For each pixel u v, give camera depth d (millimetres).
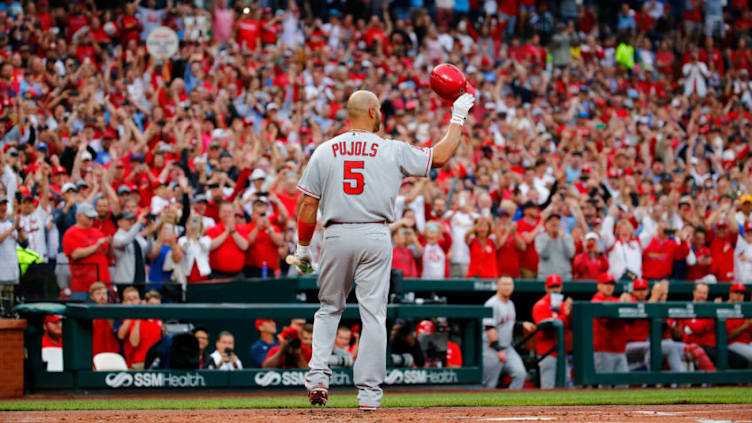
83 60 49844
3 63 46656
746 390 27234
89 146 39688
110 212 33875
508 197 41938
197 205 35188
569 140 53000
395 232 35312
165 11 54750
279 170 41594
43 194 33656
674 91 67750
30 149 38656
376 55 59719
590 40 68312
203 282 30031
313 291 30891
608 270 38688
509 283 30312
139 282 30266
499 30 65625
